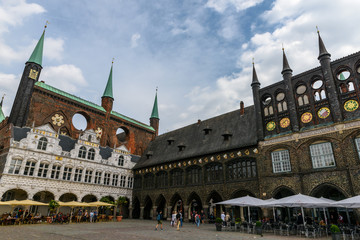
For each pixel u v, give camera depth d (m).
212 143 41.47
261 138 33.31
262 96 36.00
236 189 34.12
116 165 51.00
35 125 43.12
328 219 28.02
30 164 37.94
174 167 44.62
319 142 28.27
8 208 37.06
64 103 48.50
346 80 28.08
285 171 30.08
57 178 40.88
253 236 20.77
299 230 22.31
